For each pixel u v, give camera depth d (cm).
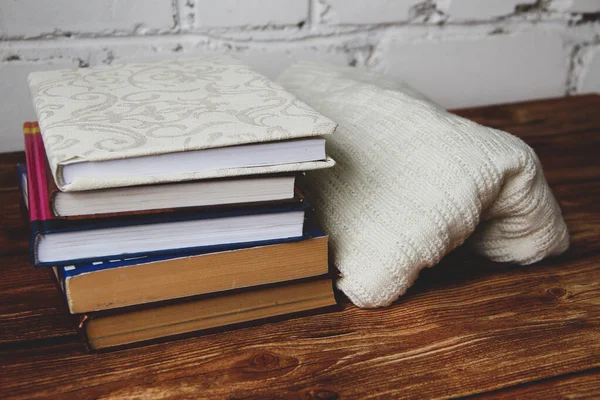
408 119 59
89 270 46
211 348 49
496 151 54
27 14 86
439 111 61
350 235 56
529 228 58
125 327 49
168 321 50
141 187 45
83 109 52
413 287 59
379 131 60
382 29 104
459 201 53
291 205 50
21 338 51
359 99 66
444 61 109
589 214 74
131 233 46
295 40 100
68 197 44
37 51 88
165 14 92
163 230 47
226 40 97
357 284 54
